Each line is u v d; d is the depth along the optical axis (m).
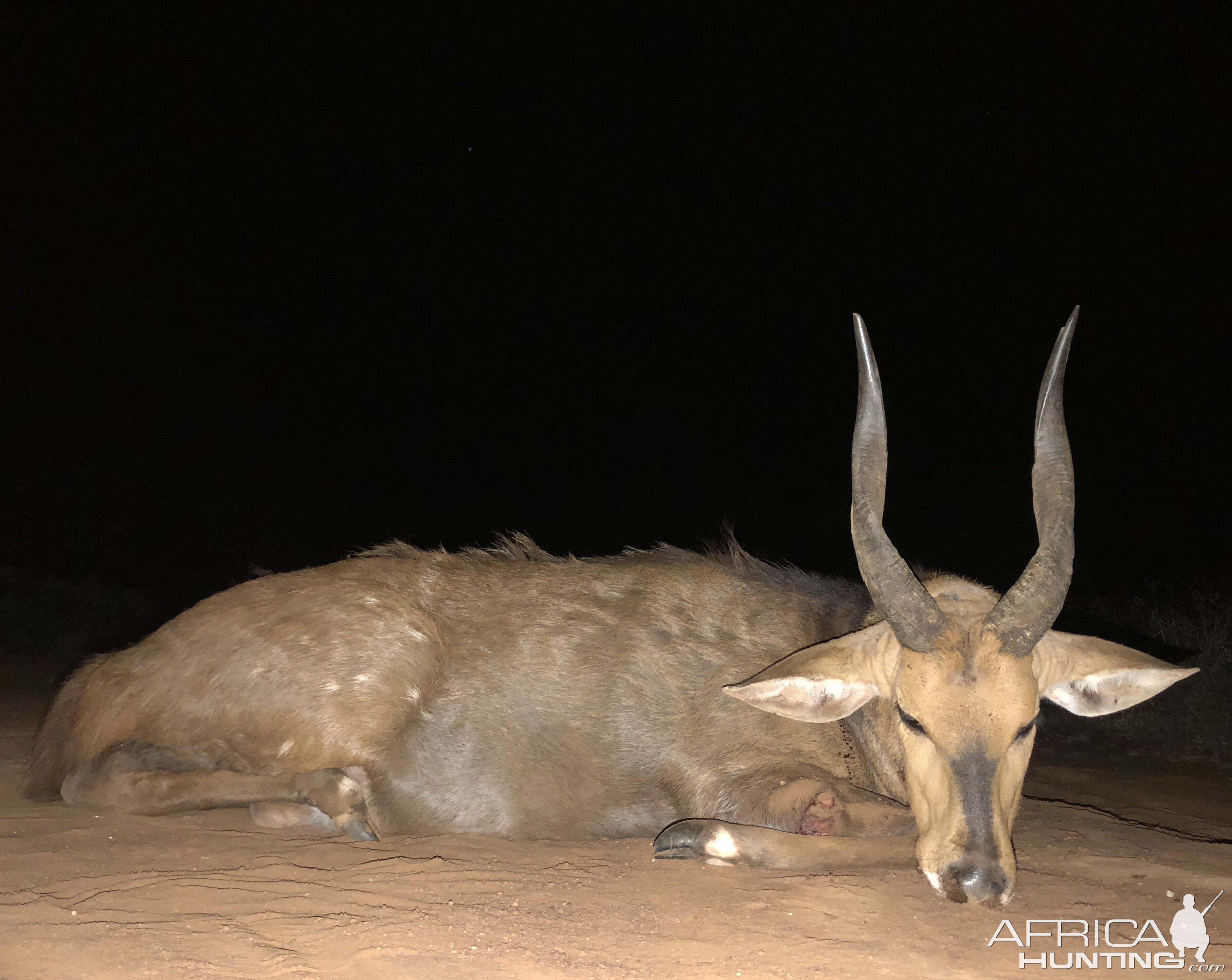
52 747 1.19
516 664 1.15
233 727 1.13
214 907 0.86
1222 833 1.40
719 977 0.77
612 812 1.13
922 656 0.91
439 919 0.85
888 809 1.04
